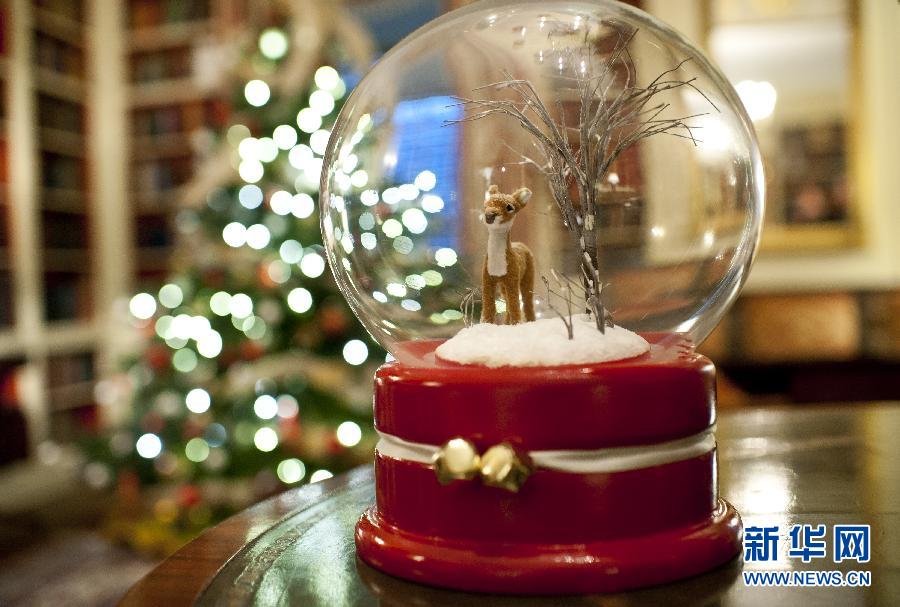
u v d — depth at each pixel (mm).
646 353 599
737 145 682
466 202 672
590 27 667
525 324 605
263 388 2316
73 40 3889
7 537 2496
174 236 4008
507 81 653
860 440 848
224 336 2379
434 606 523
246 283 2389
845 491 688
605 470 545
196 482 2352
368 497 724
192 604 525
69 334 3773
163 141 4059
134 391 2496
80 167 3959
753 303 2742
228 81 2625
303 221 2316
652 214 668
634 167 667
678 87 665
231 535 640
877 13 3043
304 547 614
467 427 549
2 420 3186
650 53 662
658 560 540
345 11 3326
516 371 555
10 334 3385
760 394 2645
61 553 2301
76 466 2828
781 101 3082
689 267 668
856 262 3131
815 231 3125
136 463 2375
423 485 566
